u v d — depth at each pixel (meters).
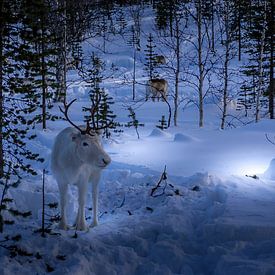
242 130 15.90
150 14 57.53
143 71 42.16
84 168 7.39
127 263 6.21
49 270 5.86
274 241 6.16
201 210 8.20
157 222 7.46
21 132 11.09
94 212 7.91
